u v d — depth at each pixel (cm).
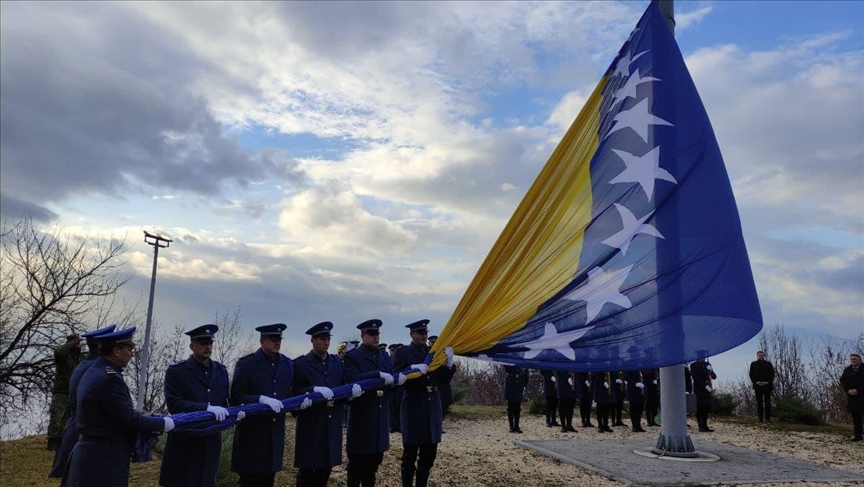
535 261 884
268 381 749
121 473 562
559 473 1095
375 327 881
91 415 559
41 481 966
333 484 959
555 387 1839
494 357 845
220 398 701
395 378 809
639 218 909
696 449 1343
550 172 946
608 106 1005
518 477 1055
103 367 571
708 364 1784
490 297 870
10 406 1359
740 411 3041
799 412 1956
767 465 1171
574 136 980
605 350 825
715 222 928
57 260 1384
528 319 852
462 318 866
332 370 820
